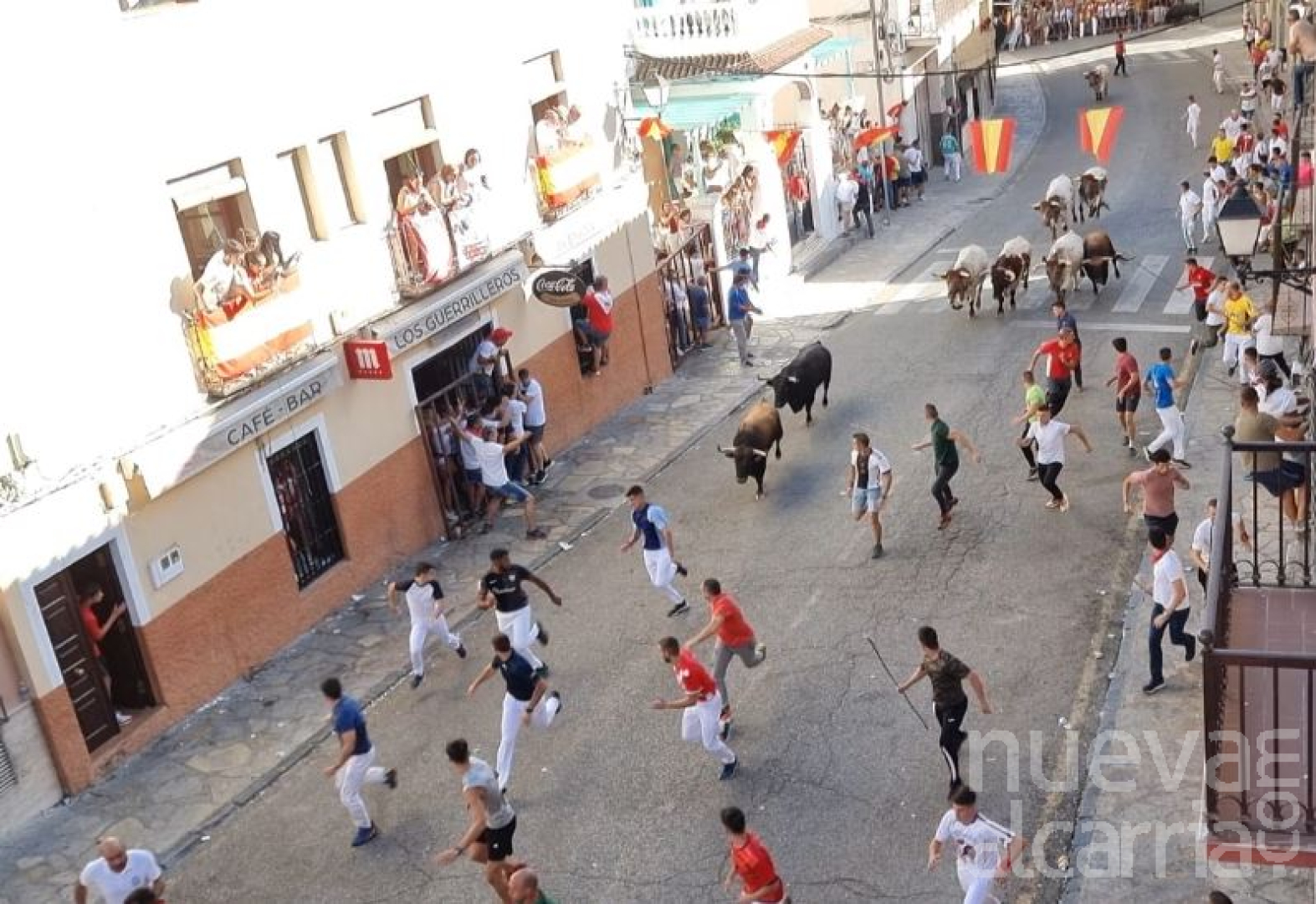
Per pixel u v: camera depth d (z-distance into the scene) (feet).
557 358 71.46
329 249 56.44
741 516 61.98
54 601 45.75
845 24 118.83
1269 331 63.98
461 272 62.75
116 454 46.73
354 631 55.57
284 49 53.78
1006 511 58.75
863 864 38.75
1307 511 36.29
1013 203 114.42
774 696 47.52
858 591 53.83
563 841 41.16
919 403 71.82
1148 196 108.99
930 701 45.98
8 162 43.09
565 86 71.87
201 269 51.42
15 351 43.50
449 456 62.54
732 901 37.86
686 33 92.53
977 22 147.43
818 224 104.99
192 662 50.39
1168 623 44.55
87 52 45.52
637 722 47.01
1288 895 35.91
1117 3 188.85
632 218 77.71
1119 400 62.03
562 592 57.11
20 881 41.81
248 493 52.49
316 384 54.34
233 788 45.96
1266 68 119.44
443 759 46.21
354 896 39.93
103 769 47.01
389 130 60.29
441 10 62.44
